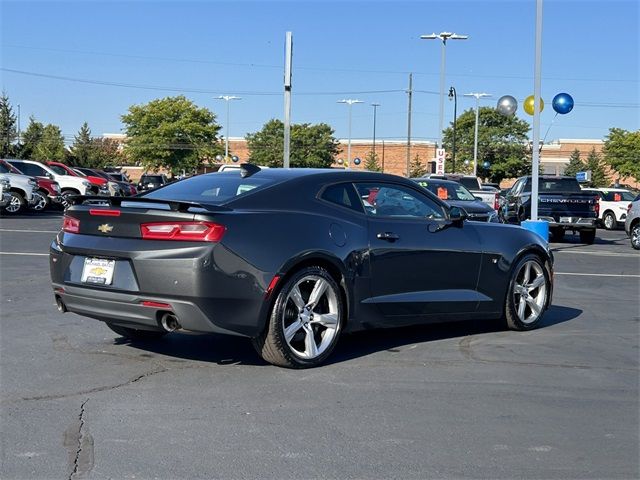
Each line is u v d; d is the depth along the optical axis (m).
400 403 5.13
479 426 4.71
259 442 4.34
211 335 7.07
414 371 5.97
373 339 7.13
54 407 4.89
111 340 6.80
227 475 3.88
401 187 6.77
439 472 3.98
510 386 5.62
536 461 4.17
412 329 7.67
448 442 4.42
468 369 6.09
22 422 4.60
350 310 6.15
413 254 6.55
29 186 24.66
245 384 5.48
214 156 64.62
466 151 70.00
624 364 6.40
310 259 5.82
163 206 5.54
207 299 5.27
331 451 4.23
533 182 15.62
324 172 6.39
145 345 6.63
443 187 17.47
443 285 6.87
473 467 4.06
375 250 6.27
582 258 16.56
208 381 5.54
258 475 3.89
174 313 5.32
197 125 63.09
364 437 4.46
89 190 30.11
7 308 8.21
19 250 14.09
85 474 3.86
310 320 5.91
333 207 6.17
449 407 5.07
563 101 16.02
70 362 6.01
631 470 4.08
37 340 6.74
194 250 5.27
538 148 15.59
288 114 23.00
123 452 4.15
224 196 5.92
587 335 7.59
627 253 18.33
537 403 5.22
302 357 5.86
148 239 5.41
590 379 5.89
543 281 7.82
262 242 5.53
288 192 6.00
